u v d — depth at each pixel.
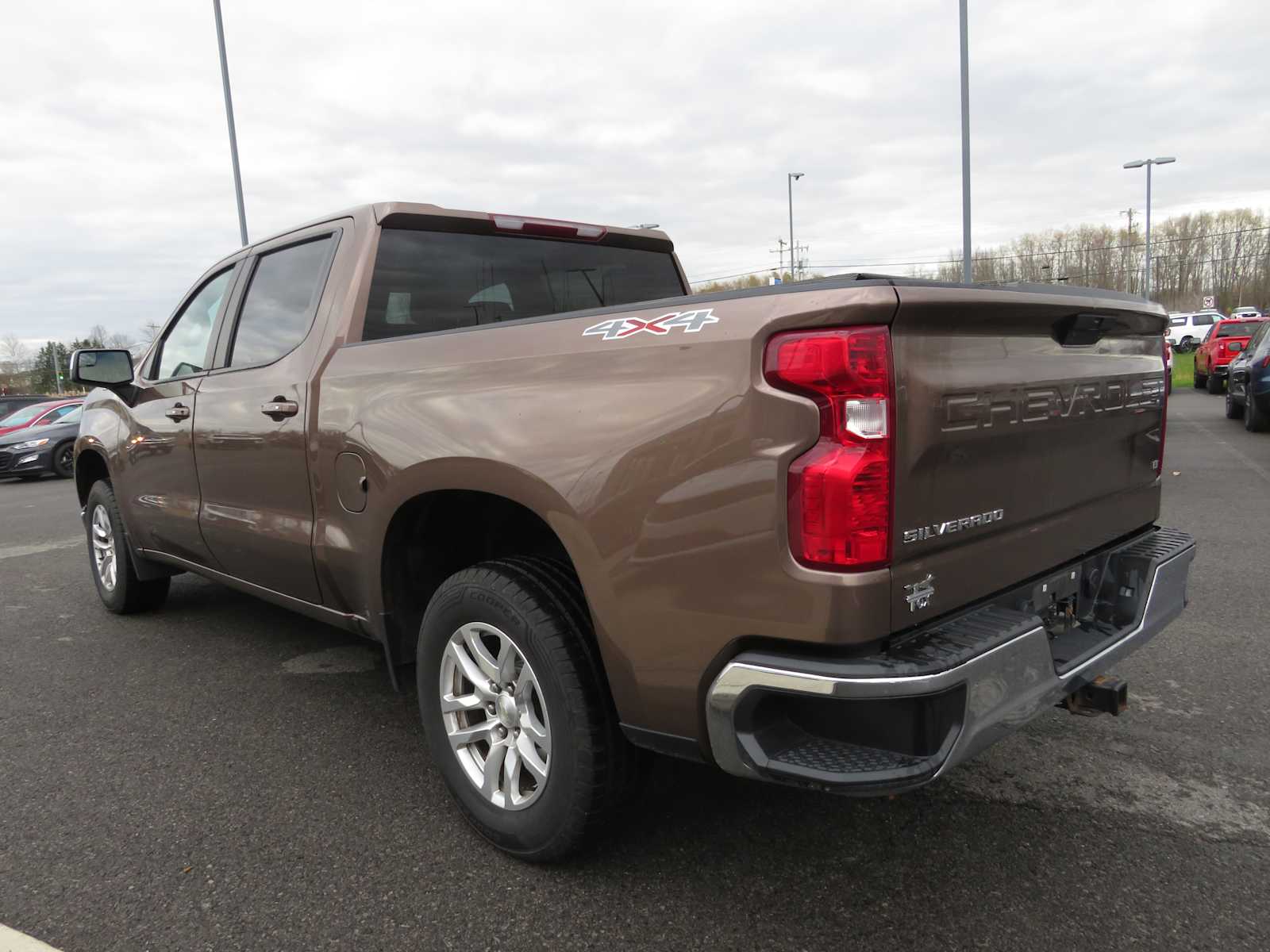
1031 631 1.95
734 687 1.82
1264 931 2.07
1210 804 2.66
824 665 1.73
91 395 5.15
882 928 2.12
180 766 3.10
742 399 1.81
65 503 11.39
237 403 3.44
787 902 2.23
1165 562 2.59
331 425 2.89
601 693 2.21
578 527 2.10
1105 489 2.56
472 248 3.36
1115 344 2.57
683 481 1.90
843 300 1.70
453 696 2.58
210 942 2.14
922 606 1.84
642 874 2.36
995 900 2.22
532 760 2.35
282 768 3.07
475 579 2.40
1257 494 7.56
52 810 2.80
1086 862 2.38
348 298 3.03
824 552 1.72
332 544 2.96
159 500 4.17
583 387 2.12
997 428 2.02
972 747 1.79
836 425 1.72
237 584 3.79
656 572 1.96
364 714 3.55
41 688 3.92
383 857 2.50
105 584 5.09
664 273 4.11
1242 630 4.16
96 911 2.27
